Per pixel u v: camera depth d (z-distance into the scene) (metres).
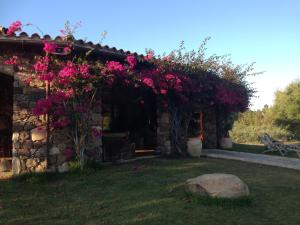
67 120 9.33
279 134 26.00
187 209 6.14
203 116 16.66
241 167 10.60
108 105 13.79
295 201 6.87
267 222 5.63
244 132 25.14
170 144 12.94
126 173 9.17
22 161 9.30
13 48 9.42
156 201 6.64
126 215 5.88
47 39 9.18
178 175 8.93
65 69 9.00
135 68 11.68
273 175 9.41
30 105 9.45
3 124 11.72
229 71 16.30
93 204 6.54
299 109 29.16
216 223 5.52
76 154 9.65
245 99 16.88
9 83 11.80
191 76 12.73
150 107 14.22
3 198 6.98
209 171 9.66
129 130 14.53
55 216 5.86
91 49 9.52
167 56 12.12
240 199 6.41
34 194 7.28
